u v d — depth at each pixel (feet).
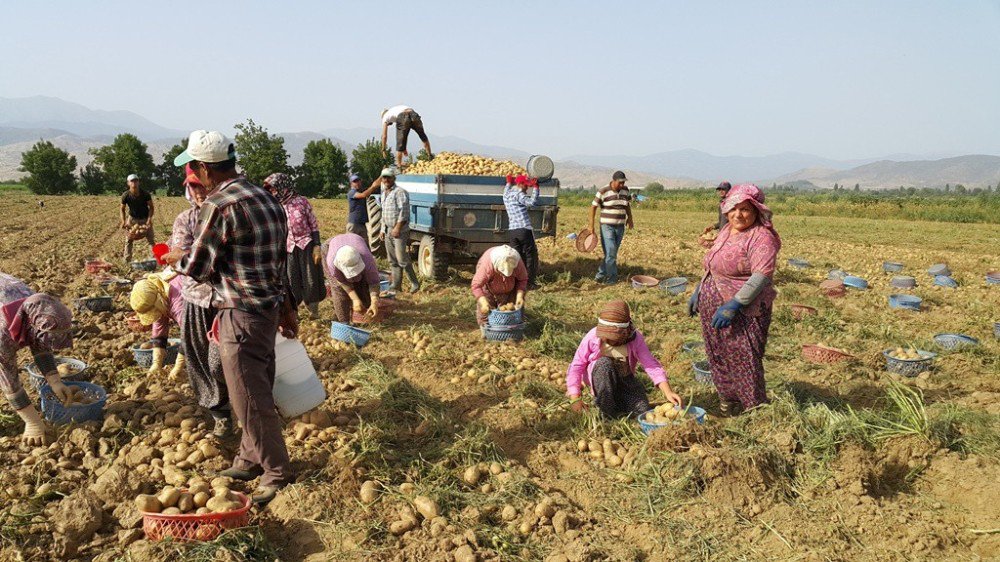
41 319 15.17
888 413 17.58
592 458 16.01
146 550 11.71
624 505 14.01
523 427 17.58
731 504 13.87
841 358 23.59
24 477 14.24
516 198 36.42
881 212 139.33
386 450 15.62
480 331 27.27
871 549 12.62
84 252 51.34
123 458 15.16
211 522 12.13
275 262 13.51
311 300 27.61
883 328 28.30
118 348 23.08
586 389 20.21
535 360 23.13
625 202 39.47
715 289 17.56
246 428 13.64
